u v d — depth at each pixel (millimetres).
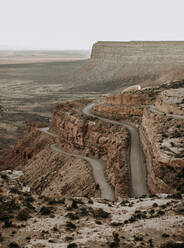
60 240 24797
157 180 39688
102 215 30016
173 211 29000
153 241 23688
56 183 61188
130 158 52250
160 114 52594
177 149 38781
